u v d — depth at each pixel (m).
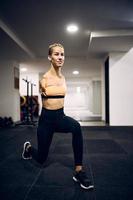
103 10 3.82
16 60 7.95
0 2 3.46
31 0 3.41
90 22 4.38
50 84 1.83
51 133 1.90
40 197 1.58
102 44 5.56
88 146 3.49
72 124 1.82
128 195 1.60
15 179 1.98
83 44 6.03
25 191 1.70
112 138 4.31
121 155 2.87
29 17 4.08
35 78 11.24
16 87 8.16
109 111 6.62
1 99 7.44
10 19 4.17
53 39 5.54
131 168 2.28
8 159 2.71
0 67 7.50
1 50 6.12
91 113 13.58
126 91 6.47
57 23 4.41
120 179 1.95
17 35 5.18
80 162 1.82
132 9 3.79
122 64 6.48
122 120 6.51
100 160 2.62
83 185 1.72
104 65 7.77
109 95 6.53
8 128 6.06
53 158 2.73
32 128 6.03
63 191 1.69
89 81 15.34
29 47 6.34
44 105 1.88
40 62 8.45
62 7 3.68
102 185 1.80
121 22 4.40
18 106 8.46
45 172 2.17
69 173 2.13
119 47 5.91
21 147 3.47
